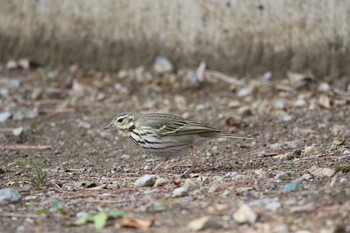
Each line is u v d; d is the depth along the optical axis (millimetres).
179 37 17578
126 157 13031
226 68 17422
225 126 14648
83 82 17484
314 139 13281
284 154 12109
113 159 12945
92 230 8406
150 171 11750
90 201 9719
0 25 18359
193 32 17484
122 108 16094
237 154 12633
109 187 10555
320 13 16812
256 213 8430
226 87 16891
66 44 18172
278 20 17000
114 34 17891
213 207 8906
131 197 9805
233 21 17219
